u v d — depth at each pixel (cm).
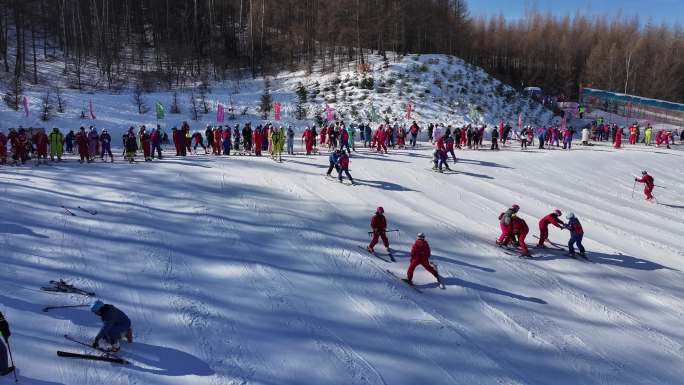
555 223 1485
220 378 852
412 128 3075
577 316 1150
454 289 1229
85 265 1212
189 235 1426
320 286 1197
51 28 5681
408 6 5634
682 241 1681
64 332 946
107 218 1510
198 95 4422
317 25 5597
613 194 2286
